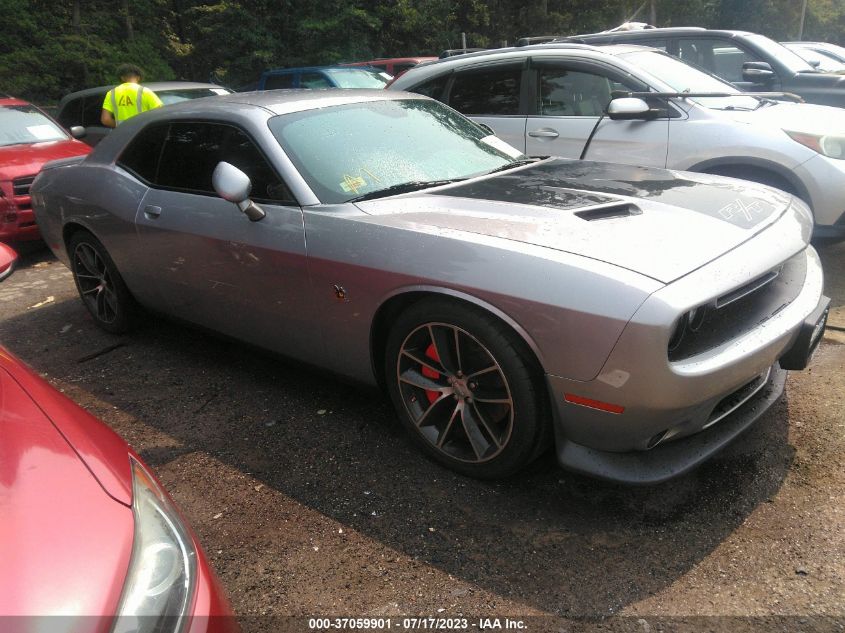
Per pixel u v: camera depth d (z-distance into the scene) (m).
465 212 2.68
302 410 3.38
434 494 2.64
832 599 2.02
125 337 4.51
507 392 2.43
